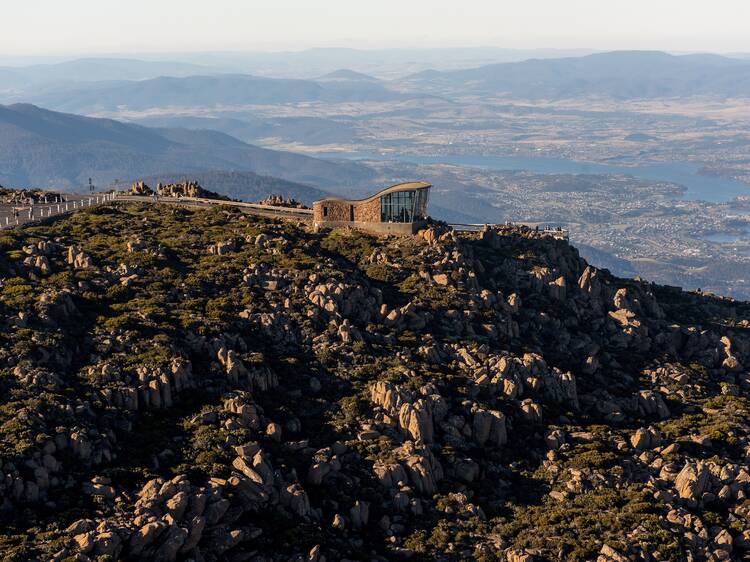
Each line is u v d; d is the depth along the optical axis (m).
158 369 133.38
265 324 153.88
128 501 112.38
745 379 182.38
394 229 199.25
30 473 112.00
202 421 129.00
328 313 160.50
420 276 180.75
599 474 137.75
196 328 147.12
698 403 168.62
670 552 121.75
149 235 186.75
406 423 137.88
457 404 147.00
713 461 143.75
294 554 111.94
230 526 112.31
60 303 145.50
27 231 180.75
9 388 125.38
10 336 135.25
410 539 121.62
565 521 127.81
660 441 150.00
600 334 188.38
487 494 133.75
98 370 132.50
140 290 157.50
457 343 162.50
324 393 144.25
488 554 120.12
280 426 131.75
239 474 120.56
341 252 189.00
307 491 124.50
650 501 132.12
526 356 160.75
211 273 167.38
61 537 103.75
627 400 164.38
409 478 129.75
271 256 176.75
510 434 146.00
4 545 101.94
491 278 190.62
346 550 115.88
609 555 119.75
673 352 188.12
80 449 118.06
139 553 104.88
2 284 152.25
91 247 174.38
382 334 159.75
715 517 130.88
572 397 159.12
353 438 135.00
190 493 112.44
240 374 140.00
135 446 122.81
